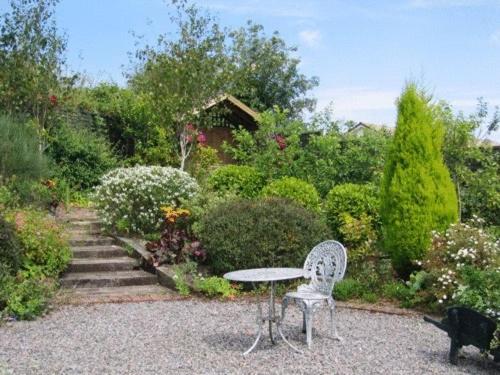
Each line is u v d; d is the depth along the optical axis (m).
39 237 9.09
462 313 5.45
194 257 9.87
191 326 6.99
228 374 5.10
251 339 6.36
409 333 6.77
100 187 11.88
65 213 13.05
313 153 14.17
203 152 17.03
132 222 11.48
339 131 15.23
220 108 18.02
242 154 14.99
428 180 8.77
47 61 14.96
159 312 7.80
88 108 17.17
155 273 9.87
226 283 8.98
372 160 13.73
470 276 6.53
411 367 5.37
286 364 5.41
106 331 6.71
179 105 15.86
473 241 7.94
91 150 15.46
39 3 14.91
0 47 14.69
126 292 9.08
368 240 10.17
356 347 6.05
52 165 14.20
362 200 11.42
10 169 12.00
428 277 8.14
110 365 5.36
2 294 7.37
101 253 10.51
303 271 6.42
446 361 5.60
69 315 7.58
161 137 17.03
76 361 5.50
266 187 12.23
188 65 15.88
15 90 14.64
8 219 9.11
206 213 9.98
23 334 6.55
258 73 29.81
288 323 7.22
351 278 9.17
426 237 8.68
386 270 9.31
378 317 7.63
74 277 9.45
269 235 9.27
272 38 30.22
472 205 12.38
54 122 15.55
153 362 5.46
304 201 11.68
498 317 5.70
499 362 5.26
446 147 12.07
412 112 9.05
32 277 8.63
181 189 11.70
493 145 13.68
